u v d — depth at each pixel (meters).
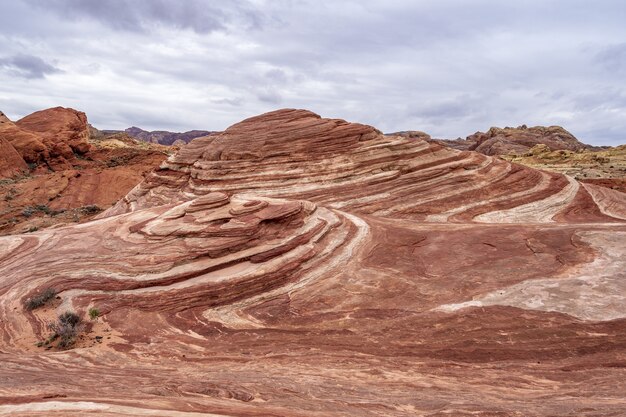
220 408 7.67
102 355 13.48
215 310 16.95
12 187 54.59
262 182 30.44
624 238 20.27
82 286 18.22
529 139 109.69
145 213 25.28
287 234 21.16
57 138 74.12
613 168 56.25
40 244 22.30
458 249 20.86
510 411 8.27
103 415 6.42
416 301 16.25
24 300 17.55
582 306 14.59
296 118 35.69
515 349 12.33
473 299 15.86
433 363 11.84
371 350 12.93
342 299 16.98
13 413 6.47
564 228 22.36
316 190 29.55
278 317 16.16
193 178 33.44
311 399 9.34
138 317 16.41
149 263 19.02
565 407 8.41
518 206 28.06
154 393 9.22
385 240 22.22
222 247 19.50
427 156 32.47
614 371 10.78
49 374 11.47
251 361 12.65
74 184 56.00
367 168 31.05
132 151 82.12
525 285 16.55
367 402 9.12
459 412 8.32
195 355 13.38
